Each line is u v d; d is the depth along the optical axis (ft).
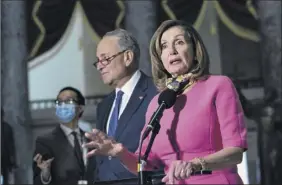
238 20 42.16
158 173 14.33
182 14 42.50
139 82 21.42
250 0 41.83
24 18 44.37
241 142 13.38
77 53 50.26
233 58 45.11
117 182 19.33
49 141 27.91
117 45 21.45
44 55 45.93
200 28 45.29
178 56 14.47
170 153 14.17
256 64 44.34
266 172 38.14
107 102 22.12
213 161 12.93
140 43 42.32
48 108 46.98
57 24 44.14
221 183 13.74
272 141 38.17
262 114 38.81
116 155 14.23
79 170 27.07
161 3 42.70
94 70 50.24
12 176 41.60
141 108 20.51
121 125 20.40
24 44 44.52
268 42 41.50
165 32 14.80
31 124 45.09
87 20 43.83
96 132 14.12
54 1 43.98
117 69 21.34
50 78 49.44
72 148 27.73
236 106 13.85
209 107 13.92
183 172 12.54
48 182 27.35
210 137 13.88
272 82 41.16
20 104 44.65
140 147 14.12
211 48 45.70
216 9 42.55
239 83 44.01
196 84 14.46
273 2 41.22
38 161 27.63
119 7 43.39
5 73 44.62
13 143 42.01
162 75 15.48
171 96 14.06
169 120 14.30
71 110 28.37
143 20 42.55
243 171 30.55
